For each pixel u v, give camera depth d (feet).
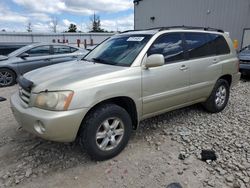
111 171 9.54
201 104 16.30
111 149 10.32
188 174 9.29
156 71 11.43
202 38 14.32
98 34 80.59
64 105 8.77
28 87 9.49
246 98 19.89
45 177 9.18
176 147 11.37
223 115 15.66
